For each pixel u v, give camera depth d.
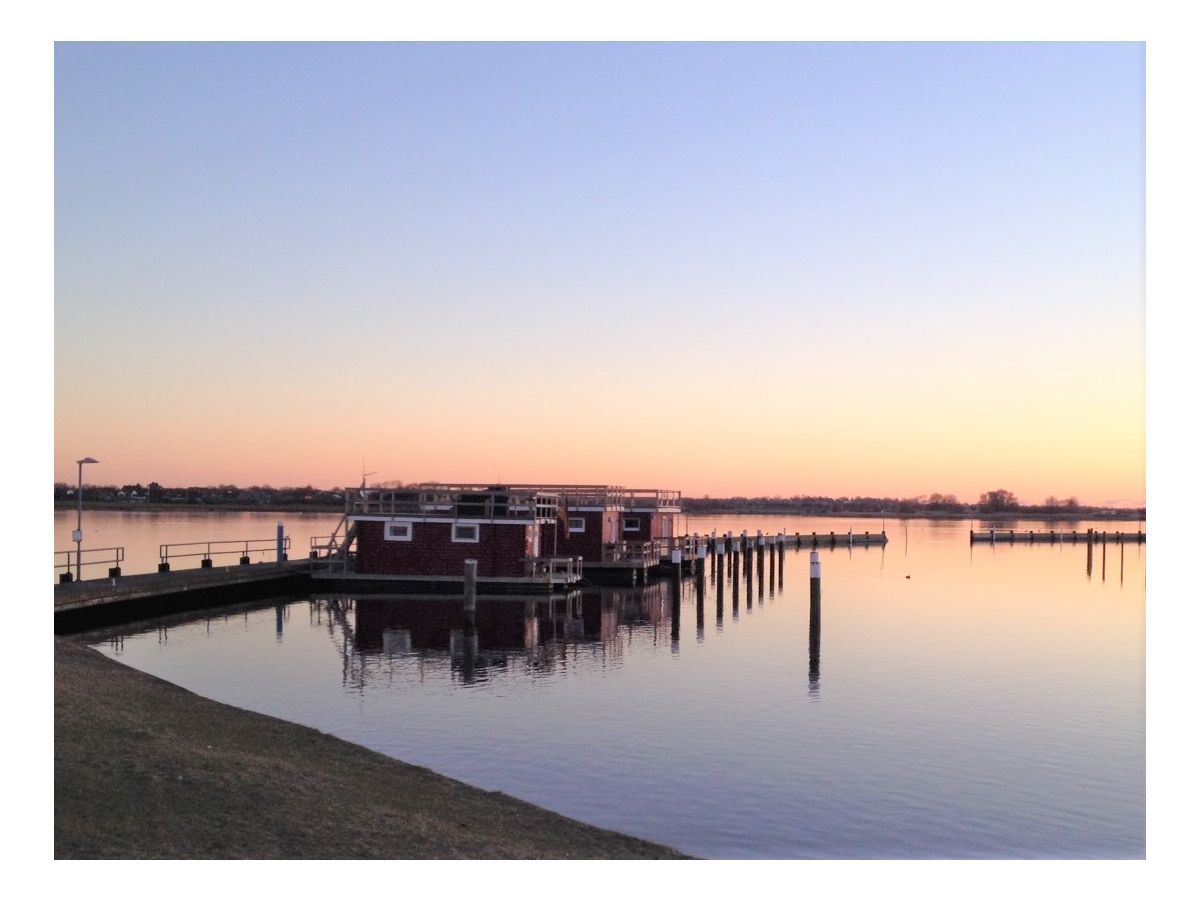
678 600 53.81
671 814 19.94
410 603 51.41
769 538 66.88
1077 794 21.58
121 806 15.14
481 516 55.44
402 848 15.00
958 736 26.14
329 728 25.83
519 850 15.82
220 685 31.33
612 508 68.00
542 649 38.97
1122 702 30.34
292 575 54.50
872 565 90.56
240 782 16.94
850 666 36.03
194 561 78.44
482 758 23.39
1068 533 132.88
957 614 52.28
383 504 55.56
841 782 22.17
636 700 29.78
